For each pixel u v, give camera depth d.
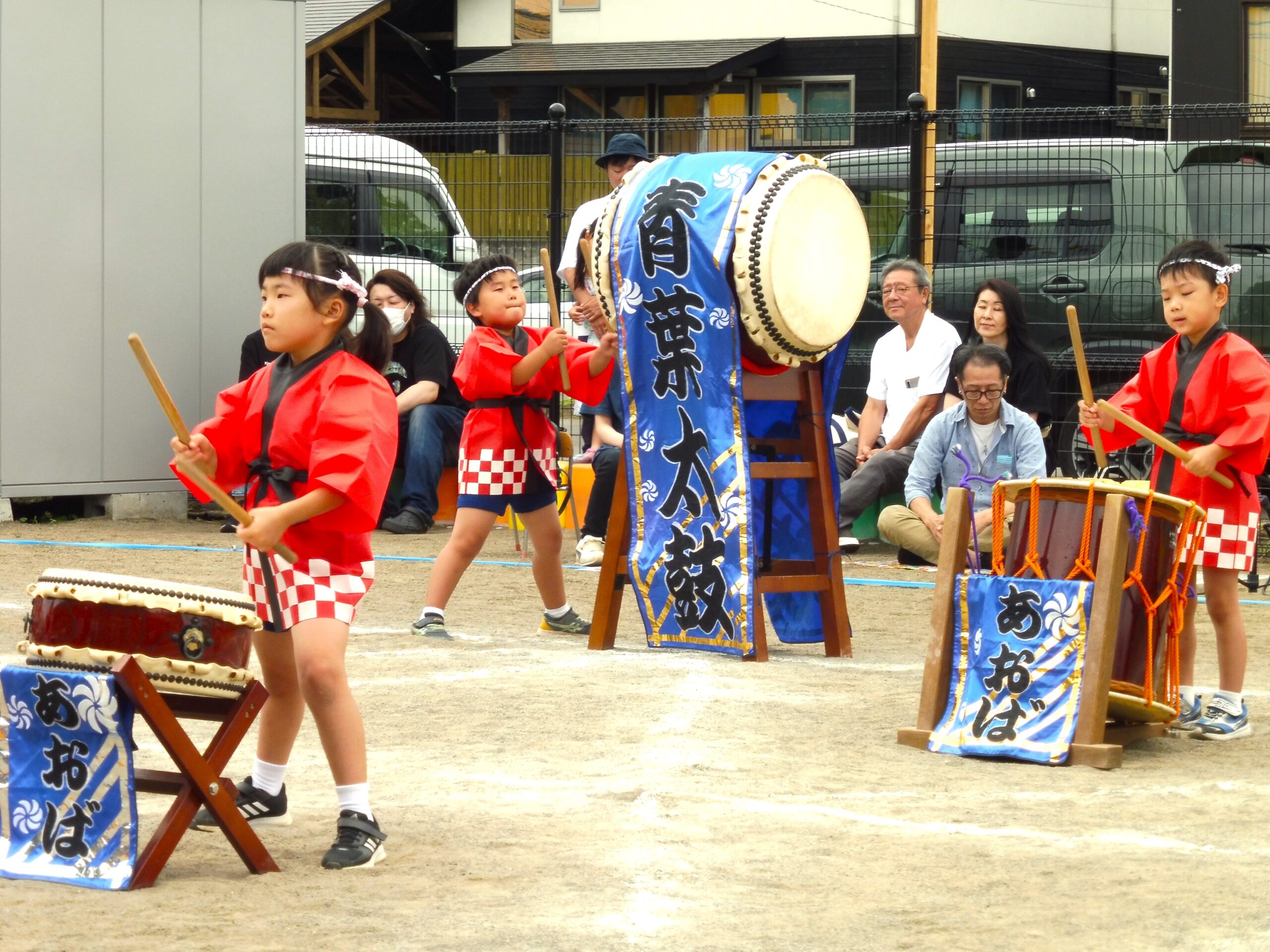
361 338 7.50
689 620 13.10
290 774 9.14
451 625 14.50
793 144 46.62
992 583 9.96
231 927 6.31
